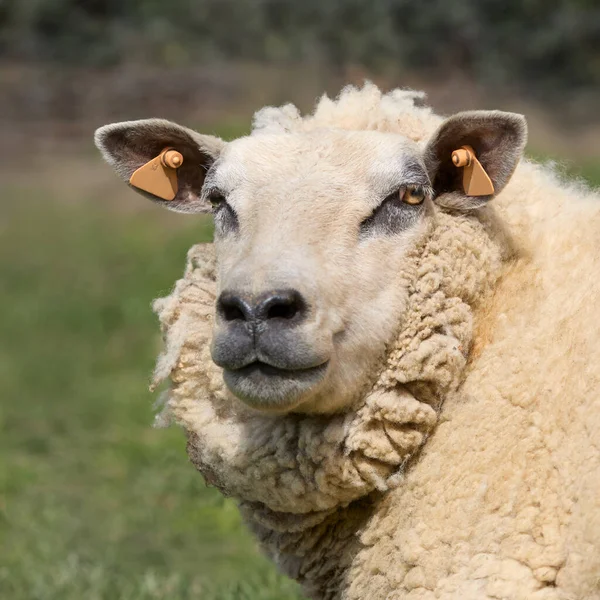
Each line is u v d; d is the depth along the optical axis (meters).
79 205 63.03
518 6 80.94
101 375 37.06
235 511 24.23
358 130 13.40
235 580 20.08
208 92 75.19
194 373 13.49
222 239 13.26
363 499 12.81
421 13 80.25
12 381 36.56
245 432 12.83
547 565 10.90
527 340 12.07
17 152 71.12
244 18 83.62
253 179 12.88
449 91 74.06
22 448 30.31
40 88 77.12
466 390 12.20
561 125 70.38
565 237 12.88
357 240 12.44
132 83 76.94
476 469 11.68
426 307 12.38
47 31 85.31
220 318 11.87
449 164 13.32
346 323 12.16
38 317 44.03
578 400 11.33
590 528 10.63
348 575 12.77
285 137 13.19
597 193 13.99
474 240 12.73
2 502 26.23
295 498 12.62
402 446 12.27
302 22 82.19
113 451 29.19
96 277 49.94
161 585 20.27
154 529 24.12
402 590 11.78
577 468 11.05
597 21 79.81
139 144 14.59
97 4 86.81
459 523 11.53
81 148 72.19
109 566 21.67
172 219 59.81
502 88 76.31
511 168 12.84
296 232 12.16
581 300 12.03
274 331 11.53
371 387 12.42
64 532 24.06
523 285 12.62
